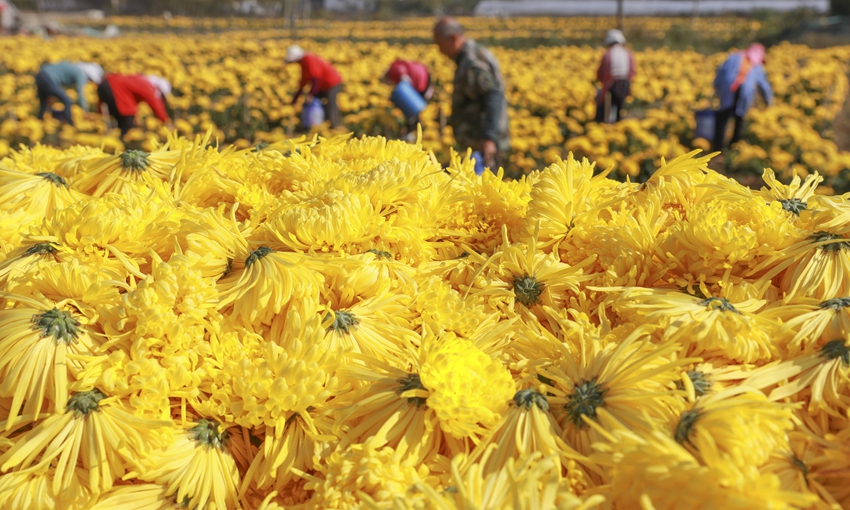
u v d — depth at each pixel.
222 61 16.92
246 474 1.03
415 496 0.88
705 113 7.24
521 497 0.83
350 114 10.00
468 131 4.36
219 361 1.07
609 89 9.53
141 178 1.60
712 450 0.79
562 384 1.01
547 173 1.39
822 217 1.25
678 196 1.36
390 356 1.13
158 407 1.01
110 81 7.53
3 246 1.32
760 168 7.16
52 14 55.75
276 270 1.13
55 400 0.97
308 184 1.45
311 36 32.50
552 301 1.25
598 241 1.28
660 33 28.81
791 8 40.69
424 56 15.67
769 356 1.01
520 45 25.91
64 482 0.94
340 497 0.92
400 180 1.34
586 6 51.84
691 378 0.97
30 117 8.88
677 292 1.13
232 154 1.70
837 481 0.89
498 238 1.45
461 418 0.95
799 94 11.83
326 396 1.02
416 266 1.35
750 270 1.17
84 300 1.08
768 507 0.73
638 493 0.81
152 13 56.41
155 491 0.98
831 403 0.97
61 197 1.52
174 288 1.05
